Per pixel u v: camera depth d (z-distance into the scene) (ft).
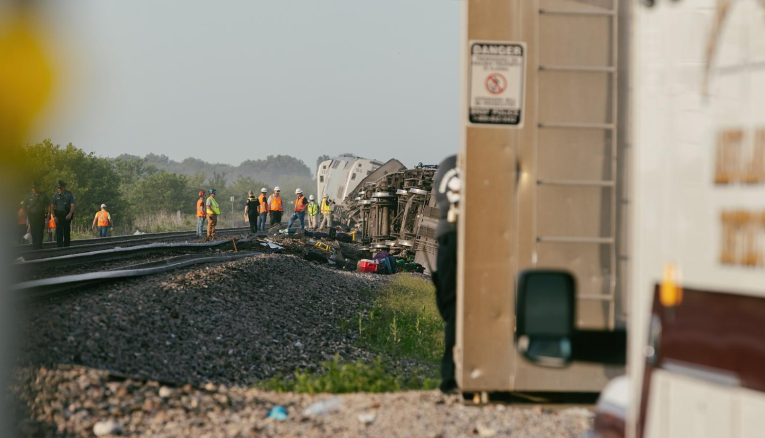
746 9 28.48
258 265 227.81
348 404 78.89
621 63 72.59
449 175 81.61
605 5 72.64
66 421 72.84
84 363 95.25
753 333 27.37
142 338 115.96
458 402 75.56
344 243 501.15
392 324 168.14
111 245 356.79
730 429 27.91
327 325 173.99
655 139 31.68
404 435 65.21
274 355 131.85
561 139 72.74
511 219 73.15
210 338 130.52
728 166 28.68
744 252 27.86
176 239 452.35
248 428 70.85
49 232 448.24
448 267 81.56
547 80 72.74
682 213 30.25
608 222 72.49
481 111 72.74
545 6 72.64
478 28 72.54
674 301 30.32
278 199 536.42
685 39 30.68
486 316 73.26
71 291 139.44
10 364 81.87
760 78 27.89
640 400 31.58
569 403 74.43
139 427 72.59
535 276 38.88
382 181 476.54
